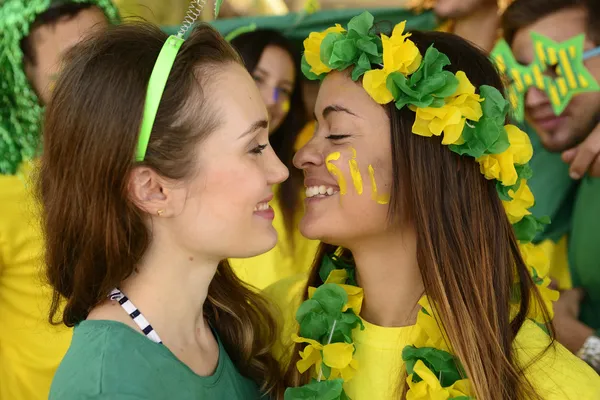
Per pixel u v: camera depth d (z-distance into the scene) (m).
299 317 1.21
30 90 1.71
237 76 1.06
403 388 1.15
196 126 1.01
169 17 2.02
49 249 1.07
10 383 1.81
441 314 1.15
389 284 1.23
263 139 1.09
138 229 1.04
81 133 0.99
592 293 1.88
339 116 1.19
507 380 1.13
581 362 1.19
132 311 1.04
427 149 1.16
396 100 1.14
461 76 1.13
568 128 1.83
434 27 1.88
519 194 1.27
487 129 1.12
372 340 1.21
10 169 1.69
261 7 2.00
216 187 1.04
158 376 0.99
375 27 1.37
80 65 1.01
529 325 1.24
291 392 1.15
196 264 1.08
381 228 1.19
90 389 0.94
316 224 1.21
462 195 1.17
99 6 1.79
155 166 1.00
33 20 1.71
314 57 1.25
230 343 1.24
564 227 1.88
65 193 1.03
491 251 1.19
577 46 1.78
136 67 0.99
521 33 1.81
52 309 1.15
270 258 1.97
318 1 1.93
